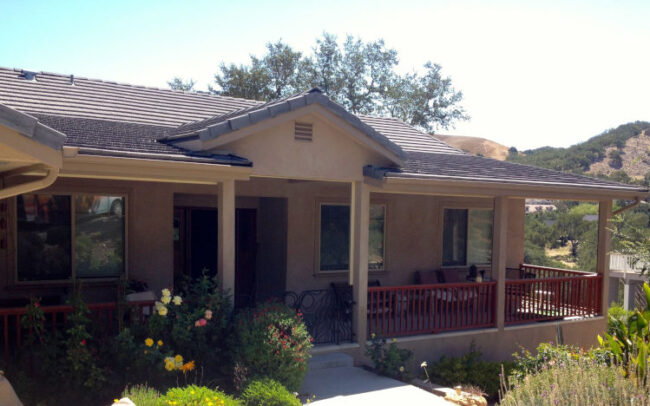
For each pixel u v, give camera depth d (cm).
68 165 663
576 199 1161
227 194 796
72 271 949
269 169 848
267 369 719
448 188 987
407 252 1332
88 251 968
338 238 1258
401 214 1323
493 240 1110
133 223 998
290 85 3719
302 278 1202
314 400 730
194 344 702
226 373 724
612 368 737
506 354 1110
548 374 769
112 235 990
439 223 1374
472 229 1436
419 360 1005
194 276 1202
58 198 942
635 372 731
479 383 934
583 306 1238
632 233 1110
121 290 715
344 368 890
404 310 1233
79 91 1179
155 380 674
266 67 3697
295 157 870
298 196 1194
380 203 1291
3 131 439
